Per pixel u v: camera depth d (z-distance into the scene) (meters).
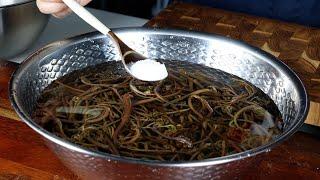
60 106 0.52
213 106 0.54
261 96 0.55
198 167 0.37
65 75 0.56
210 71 0.59
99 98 0.54
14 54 0.80
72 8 0.55
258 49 0.56
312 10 0.93
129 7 1.11
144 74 0.56
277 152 0.56
